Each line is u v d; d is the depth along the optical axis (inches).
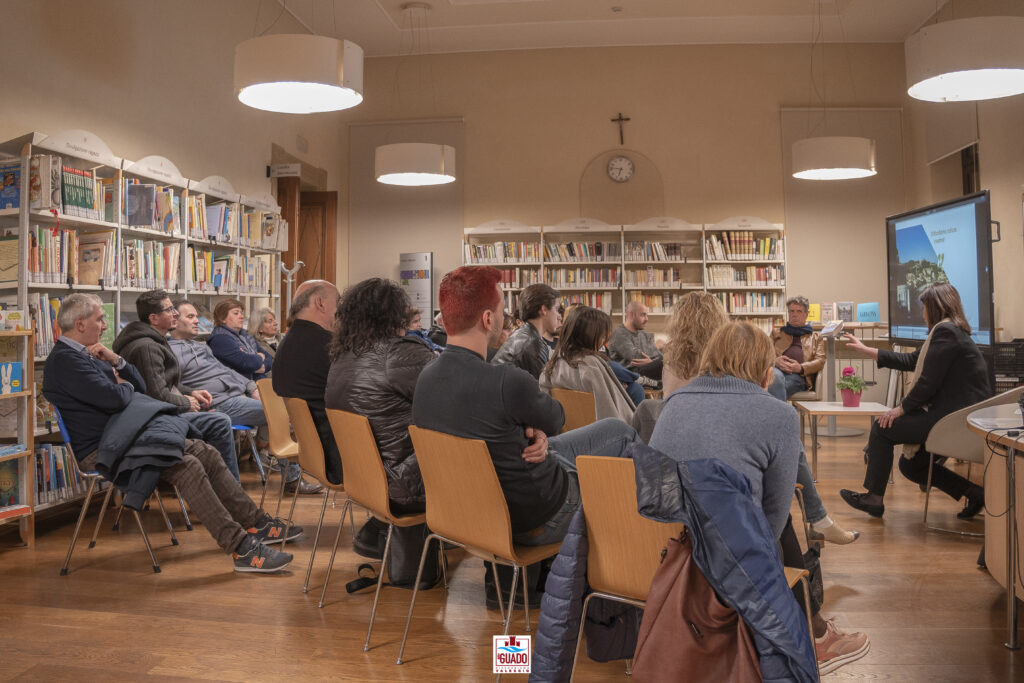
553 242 389.4
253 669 97.6
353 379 115.6
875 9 343.0
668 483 62.5
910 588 126.1
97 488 172.9
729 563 60.0
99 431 142.3
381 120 397.7
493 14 347.6
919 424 163.0
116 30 218.1
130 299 213.5
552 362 147.3
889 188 378.3
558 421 97.0
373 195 399.2
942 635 106.8
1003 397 145.9
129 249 195.6
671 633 62.1
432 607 119.3
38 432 160.6
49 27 190.7
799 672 58.3
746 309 374.3
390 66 398.9
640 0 334.0
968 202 227.5
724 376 74.4
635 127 387.2
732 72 383.6
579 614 76.2
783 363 278.8
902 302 270.5
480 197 393.4
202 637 107.7
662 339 263.7
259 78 176.7
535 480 96.2
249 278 262.1
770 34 372.2
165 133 242.8
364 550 140.4
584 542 76.9
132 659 100.5
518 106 392.2
